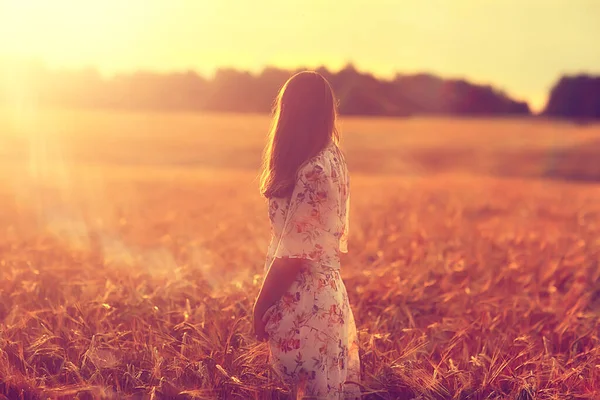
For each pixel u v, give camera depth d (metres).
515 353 4.66
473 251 8.72
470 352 4.85
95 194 21.23
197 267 6.84
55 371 4.30
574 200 19.98
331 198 3.47
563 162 46.66
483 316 5.25
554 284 7.23
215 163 45.66
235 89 66.12
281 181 3.51
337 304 3.64
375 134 65.00
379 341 4.82
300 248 3.43
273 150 3.56
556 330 5.23
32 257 7.77
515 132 65.00
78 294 5.88
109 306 4.95
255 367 3.98
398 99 71.75
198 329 4.43
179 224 12.71
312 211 3.43
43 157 47.69
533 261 8.04
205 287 5.99
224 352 4.14
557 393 3.98
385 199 17.89
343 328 3.70
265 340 3.70
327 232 3.49
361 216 13.44
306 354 3.57
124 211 15.04
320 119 3.51
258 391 3.71
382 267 7.07
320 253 3.48
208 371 3.96
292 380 3.61
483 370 4.20
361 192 20.81
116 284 5.97
